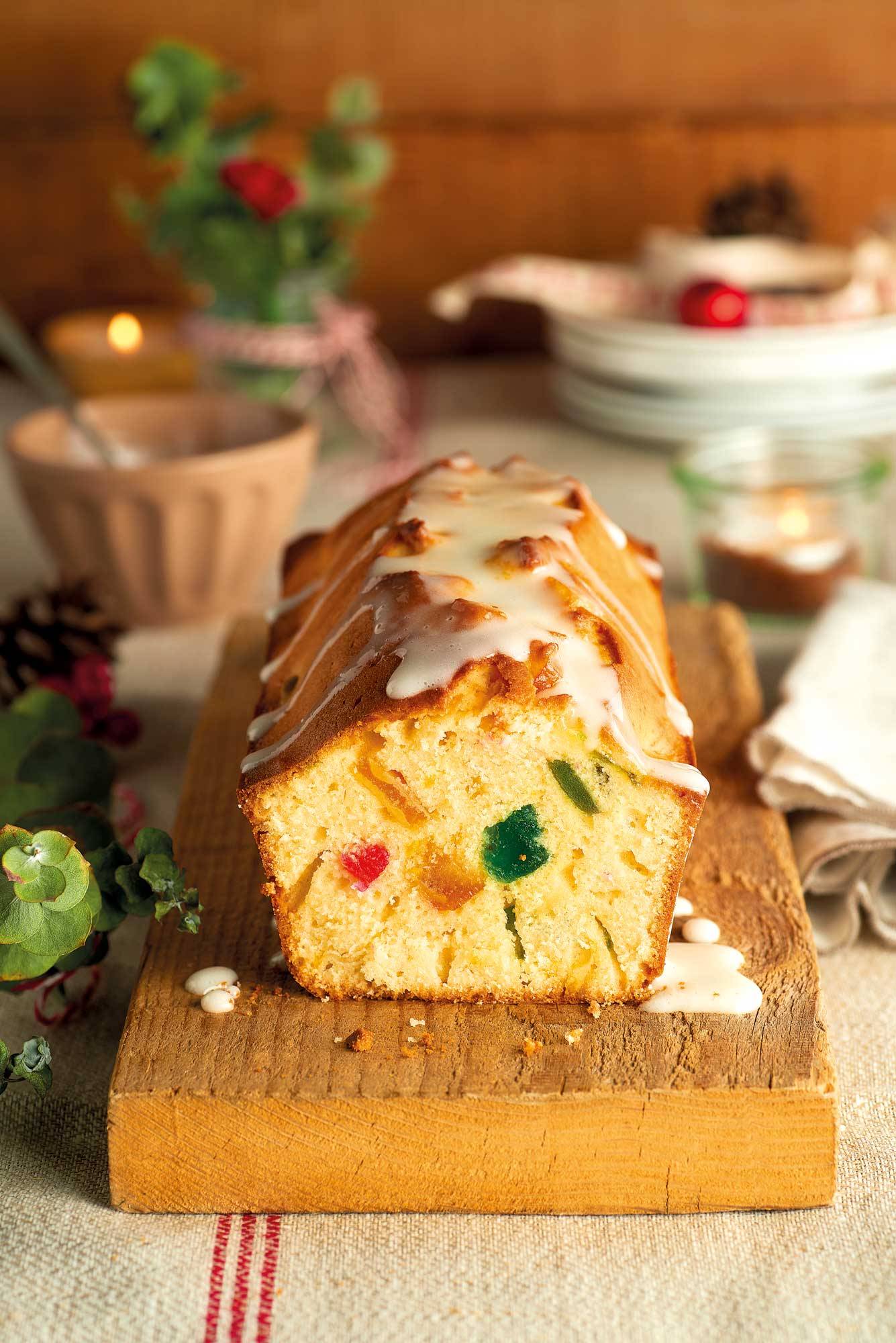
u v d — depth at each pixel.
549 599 0.61
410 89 1.18
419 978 0.60
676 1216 0.57
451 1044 0.58
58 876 0.58
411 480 0.69
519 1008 0.60
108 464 0.84
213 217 1.00
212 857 0.66
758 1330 0.54
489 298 1.25
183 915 0.61
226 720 0.74
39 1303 0.55
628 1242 0.57
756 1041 0.58
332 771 0.59
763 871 0.65
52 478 0.79
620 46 1.18
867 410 0.97
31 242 1.21
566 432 1.08
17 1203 0.58
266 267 0.98
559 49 1.18
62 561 0.83
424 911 0.60
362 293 1.24
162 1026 0.59
